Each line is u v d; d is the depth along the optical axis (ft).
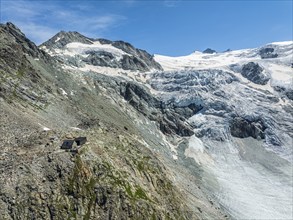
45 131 411.13
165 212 397.39
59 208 337.72
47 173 356.59
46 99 513.86
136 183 401.08
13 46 578.25
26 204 328.49
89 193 359.46
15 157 364.99
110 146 442.09
